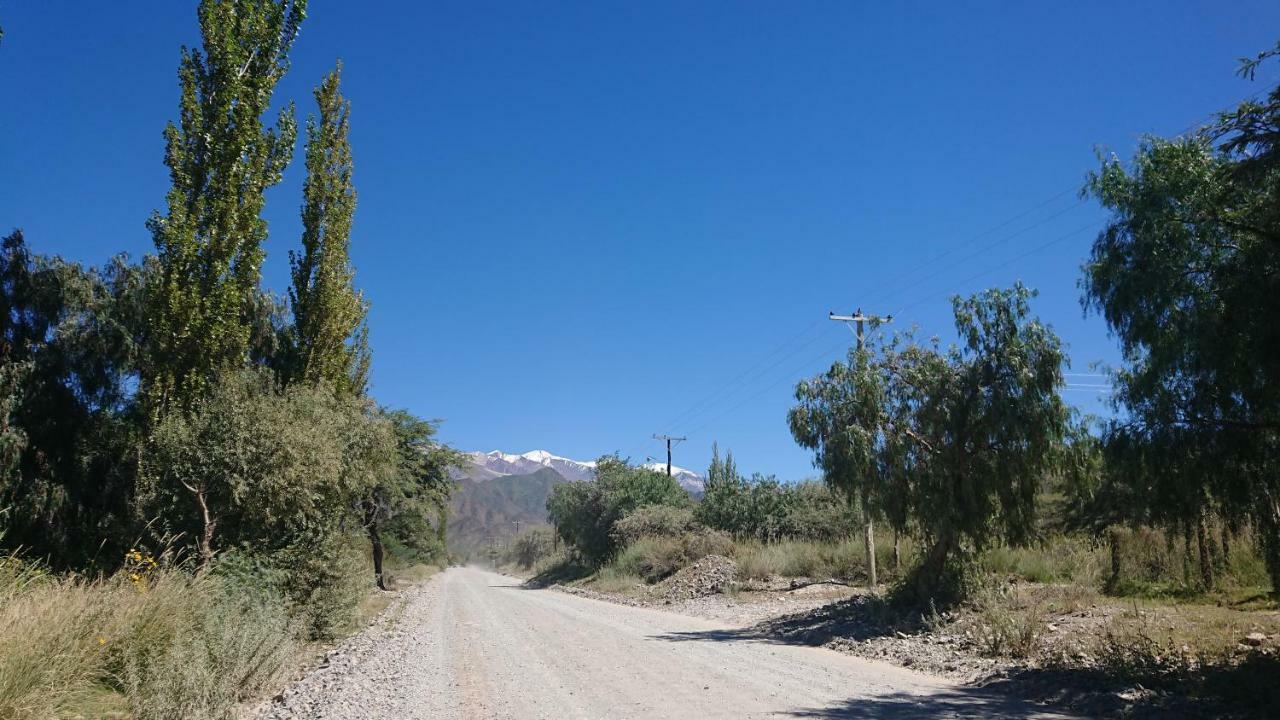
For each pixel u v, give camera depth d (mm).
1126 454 9891
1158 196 9391
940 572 16969
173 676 8312
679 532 42344
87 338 20797
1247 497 9258
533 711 8648
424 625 19641
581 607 26750
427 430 39125
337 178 24562
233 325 17844
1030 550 20016
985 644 12477
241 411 16438
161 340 17094
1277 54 8227
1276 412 8750
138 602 10391
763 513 38938
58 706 7992
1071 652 11039
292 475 16250
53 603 9492
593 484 53875
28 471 18734
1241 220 8766
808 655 13664
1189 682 9023
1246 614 12320
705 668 11906
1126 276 9555
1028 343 15984
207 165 17672
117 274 22422
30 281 20156
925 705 8984
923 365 17469
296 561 17125
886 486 17516
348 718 8422
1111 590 16422
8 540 17875
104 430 20328
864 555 27406
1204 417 9266
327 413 18875
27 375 18812
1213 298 8883
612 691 9875
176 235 17188
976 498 16406
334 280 24266
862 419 17594
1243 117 8516
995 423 15961
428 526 44062
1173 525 10141
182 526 16609
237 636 10094
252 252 18172
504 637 16375
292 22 18781
